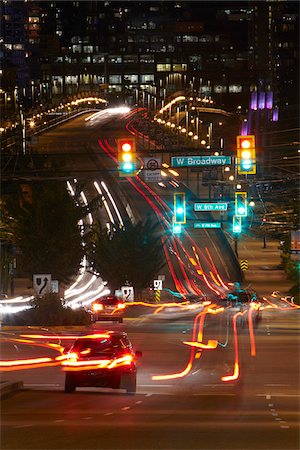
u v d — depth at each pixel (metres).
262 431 34.06
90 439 31.47
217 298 164.62
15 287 158.88
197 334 97.81
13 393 47.91
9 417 38.06
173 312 139.38
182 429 34.47
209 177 164.62
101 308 116.69
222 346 82.69
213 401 45.22
